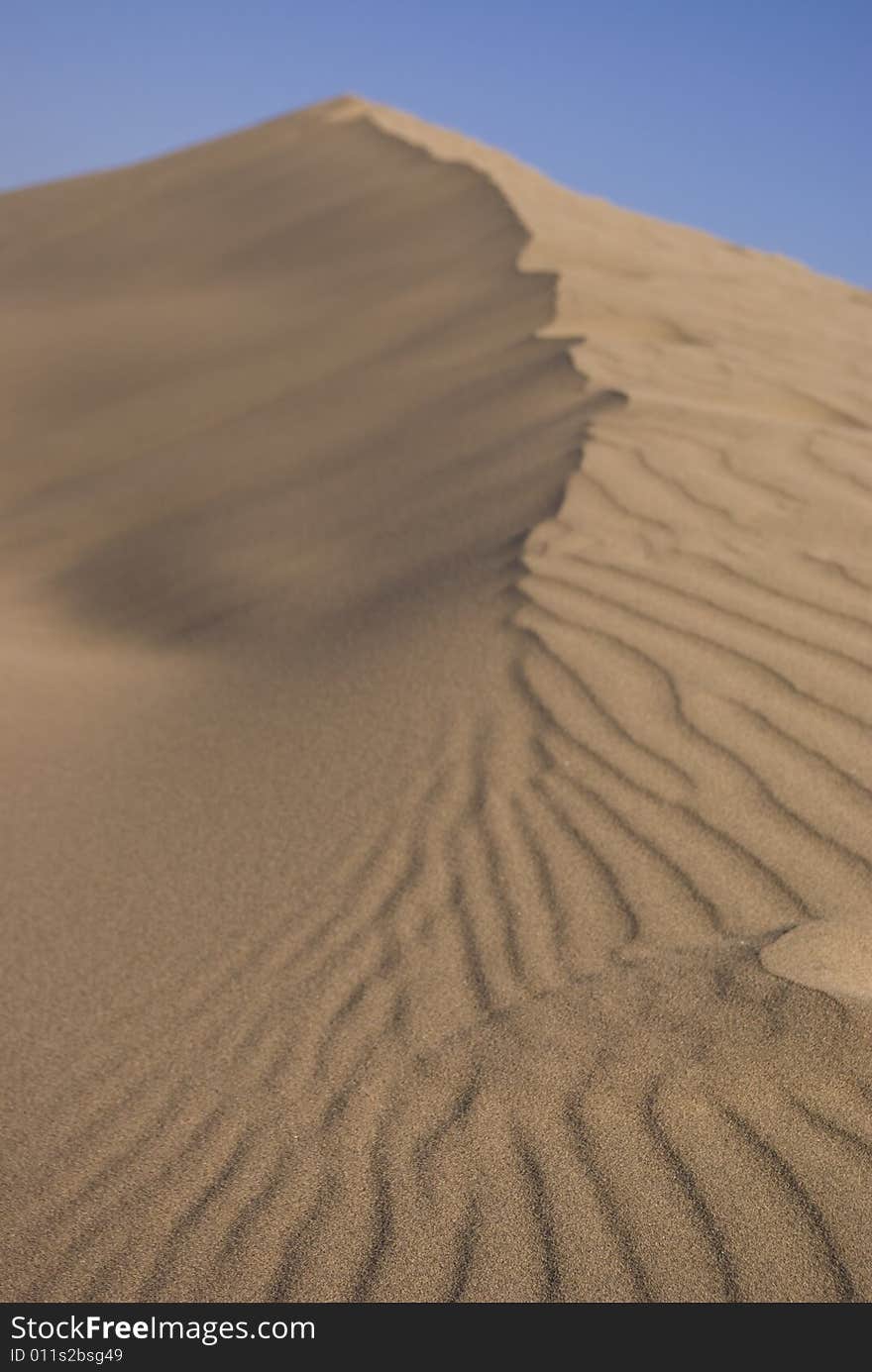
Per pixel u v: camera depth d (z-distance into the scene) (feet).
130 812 12.74
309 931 9.64
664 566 15.46
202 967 9.46
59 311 54.60
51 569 26.30
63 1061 8.55
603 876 9.59
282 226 60.23
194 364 42.45
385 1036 8.14
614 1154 6.72
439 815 10.93
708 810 10.34
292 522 23.20
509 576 15.56
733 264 47.65
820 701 12.02
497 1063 7.62
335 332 41.04
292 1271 6.36
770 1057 7.18
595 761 11.29
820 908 8.81
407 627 15.34
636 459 19.44
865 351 32.24
